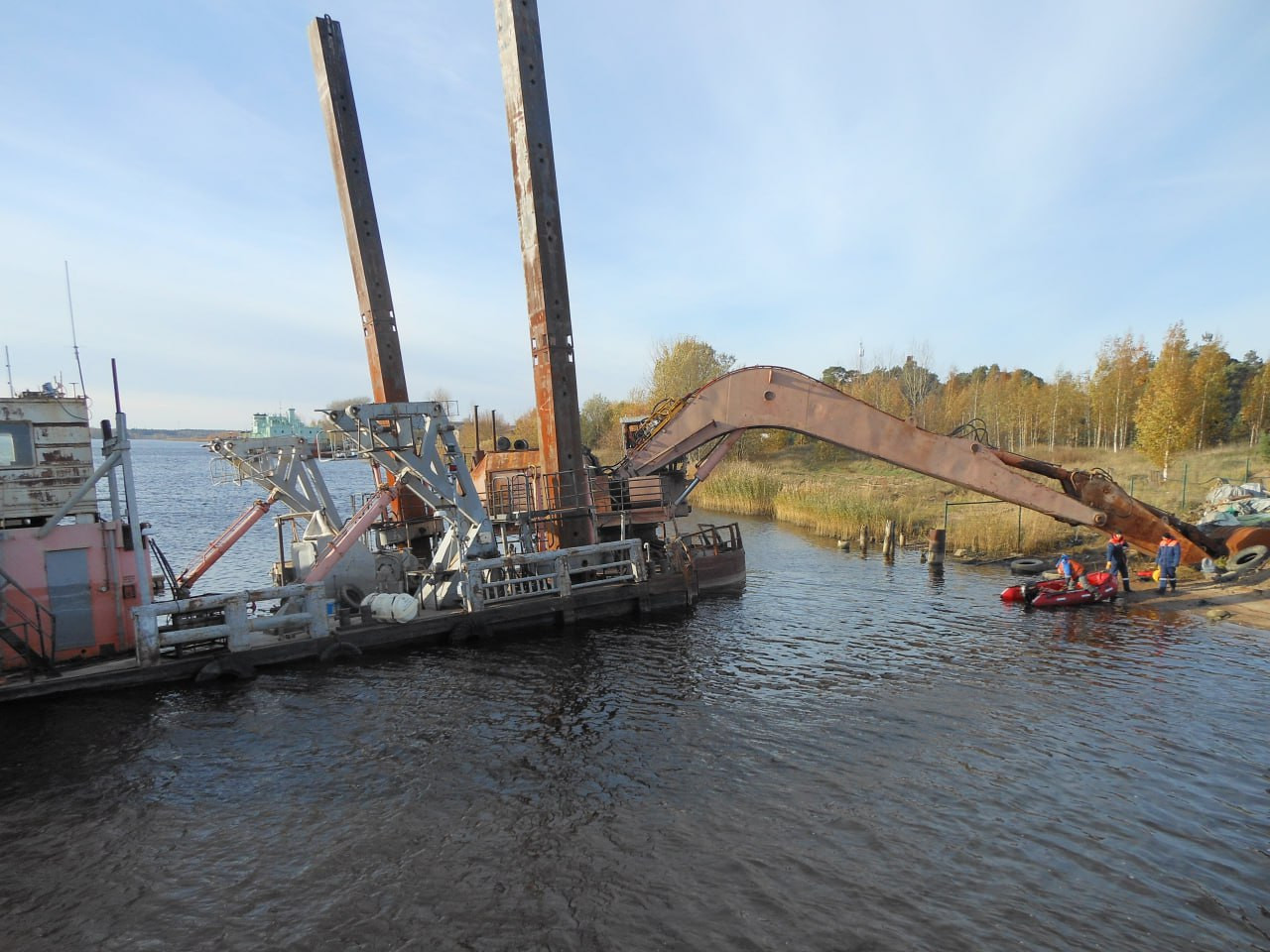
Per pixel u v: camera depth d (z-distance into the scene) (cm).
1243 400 5591
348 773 982
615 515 2036
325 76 2070
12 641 1205
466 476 1728
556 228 1886
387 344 2134
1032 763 992
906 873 743
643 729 1123
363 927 670
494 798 907
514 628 1681
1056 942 638
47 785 952
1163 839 804
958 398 7475
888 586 2248
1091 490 2017
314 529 1823
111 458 1338
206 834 834
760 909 685
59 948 648
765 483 4628
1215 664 1397
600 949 634
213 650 1377
